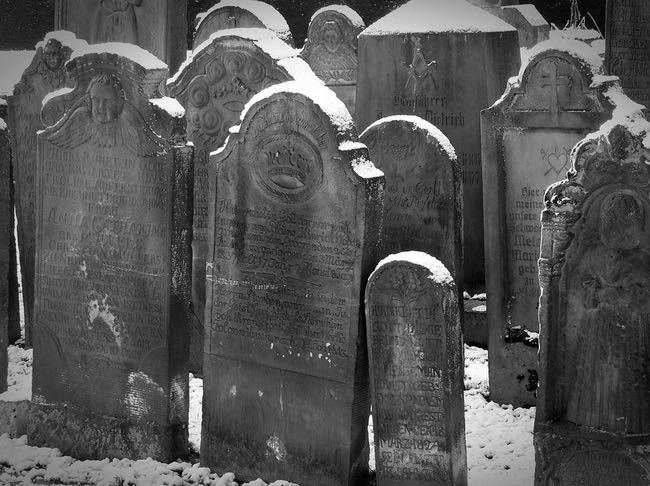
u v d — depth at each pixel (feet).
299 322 25.14
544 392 24.16
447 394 24.22
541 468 24.23
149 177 26.27
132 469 26.13
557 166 28.71
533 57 28.60
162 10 36.47
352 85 38.04
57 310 27.40
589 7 60.64
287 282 25.21
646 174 23.54
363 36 32.14
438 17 31.73
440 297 24.02
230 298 25.75
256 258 25.46
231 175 25.55
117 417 26.86
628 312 23.90
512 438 26.99
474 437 27.07
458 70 31.42
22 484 26.05
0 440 27.58
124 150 26.48
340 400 24.84
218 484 25.64
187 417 26.76
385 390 24.56
